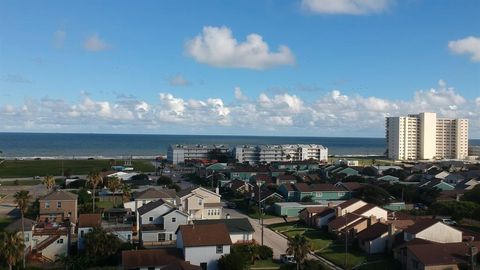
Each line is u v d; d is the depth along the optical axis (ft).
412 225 264.11
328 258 256.93
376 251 260.42
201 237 226.58
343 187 459.73
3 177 619.67
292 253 222.48
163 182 549.54
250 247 251.80
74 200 326.44
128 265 211.00
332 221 317.01
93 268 218.18
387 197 429.38
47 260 248.32
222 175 604.49
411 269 222.28
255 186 495.82
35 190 479.82
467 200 399.44
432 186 482.69
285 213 382.01
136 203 335.67
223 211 407.64
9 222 328.29
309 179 565.94
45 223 293.64
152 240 272.31
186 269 189.57
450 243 230.89
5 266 212.43
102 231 242.78
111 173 573.74
